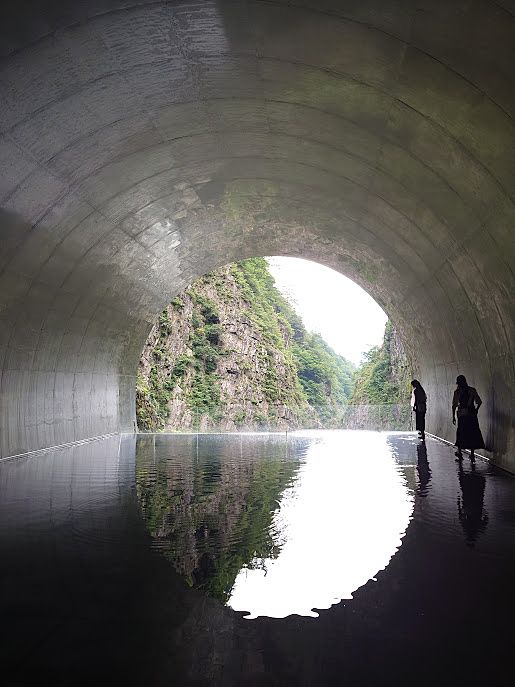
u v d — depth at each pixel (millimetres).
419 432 19594
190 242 17875
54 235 12391
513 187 8250
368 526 7145
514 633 4172
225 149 11898
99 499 8906
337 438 22156
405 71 7664
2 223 10641
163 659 3760
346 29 7246
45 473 11797
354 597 4844
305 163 12352
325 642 4027
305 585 5102
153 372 36094
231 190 14516
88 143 9914
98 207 12625
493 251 10047
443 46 6863
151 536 6680
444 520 7445
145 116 9734
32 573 5371
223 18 7266
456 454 15133
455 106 7773
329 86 8773
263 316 50531
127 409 24500
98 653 3832
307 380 63344
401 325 21422
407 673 3600
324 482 10562
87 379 19641
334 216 15461
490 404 13016
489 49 6539
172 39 7707
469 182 9133
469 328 13602
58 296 14898
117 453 16016
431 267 13820
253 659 3768
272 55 8133
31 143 9117
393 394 41156
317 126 10305
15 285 12641
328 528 7059
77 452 16062
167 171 12414
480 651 3896
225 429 32031
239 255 20562
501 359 11852
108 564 5641
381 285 19453
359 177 12031
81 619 4363
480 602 4738
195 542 6426
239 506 8359
